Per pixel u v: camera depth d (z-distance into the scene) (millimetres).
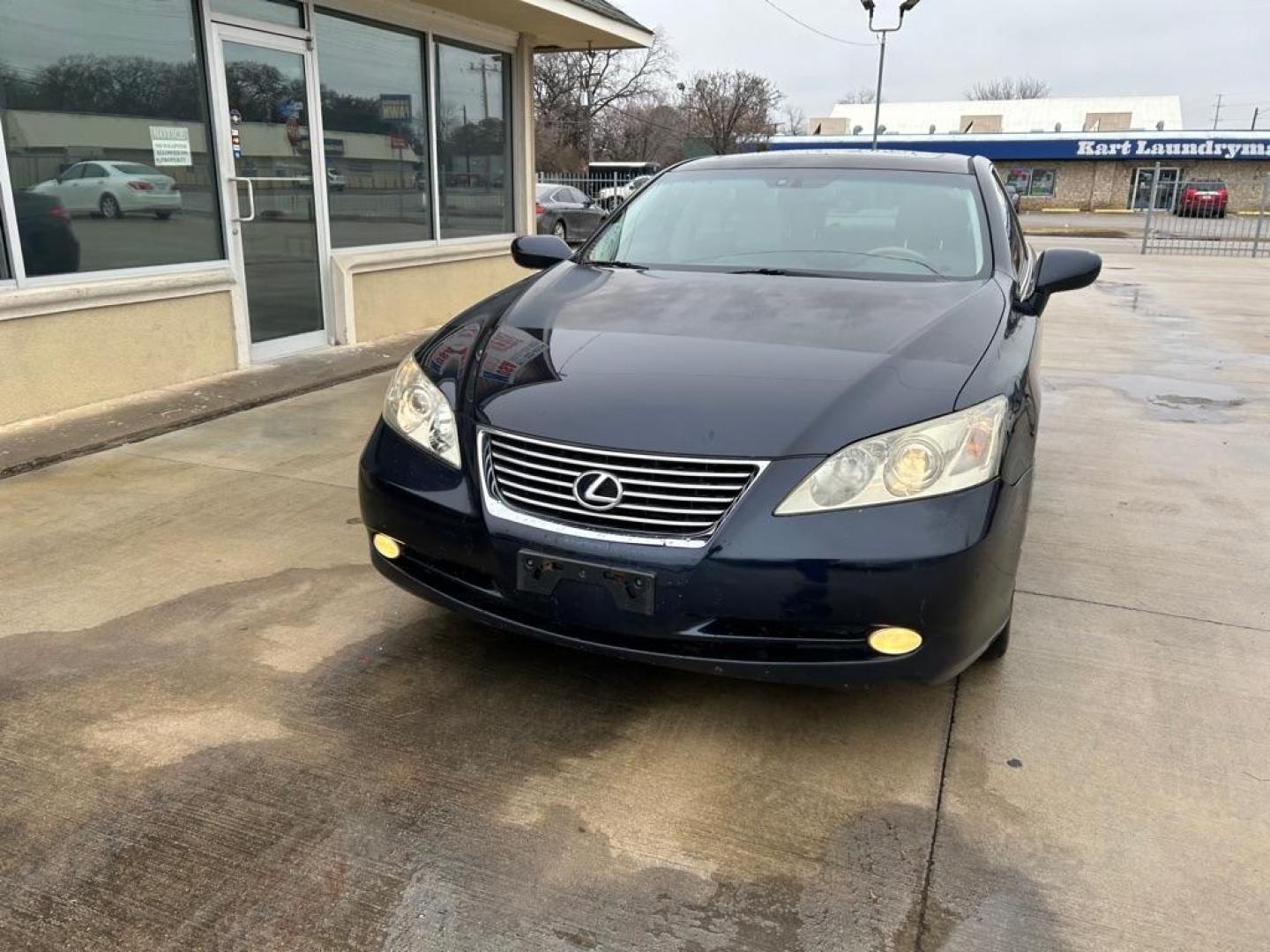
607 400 2439
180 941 1909
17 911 1972
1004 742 2617
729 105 51031
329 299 7559
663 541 2273
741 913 2014
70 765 2426
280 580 3498
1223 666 3025
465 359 2791
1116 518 4328
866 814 2324
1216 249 21750
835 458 2258
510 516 2426
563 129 44094
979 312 2932
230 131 6348
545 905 2023
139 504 4215
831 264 3457
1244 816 2334
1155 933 1979
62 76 5242
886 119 63625
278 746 2531
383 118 7949
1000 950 1931
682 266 3531
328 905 2010
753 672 2316
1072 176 47969
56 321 5352
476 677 2885
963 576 2244
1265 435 5762
